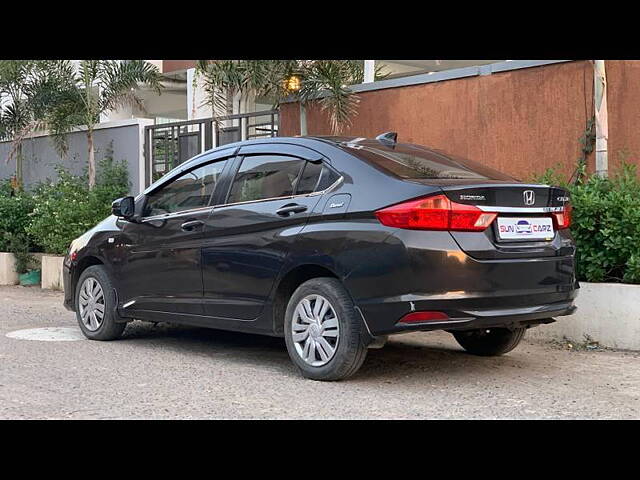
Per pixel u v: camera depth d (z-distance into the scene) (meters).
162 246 7.34
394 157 6.34
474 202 5.65
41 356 7.21
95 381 6.17
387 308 5.63
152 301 7.48
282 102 11.91
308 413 5.22
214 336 8.38
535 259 5.89
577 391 5.87
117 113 18.39
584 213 7.70
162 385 6.03
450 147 10.18
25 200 14.62
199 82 16.27
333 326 5.95
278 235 6.34
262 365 6.80
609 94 8.80
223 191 7.00
